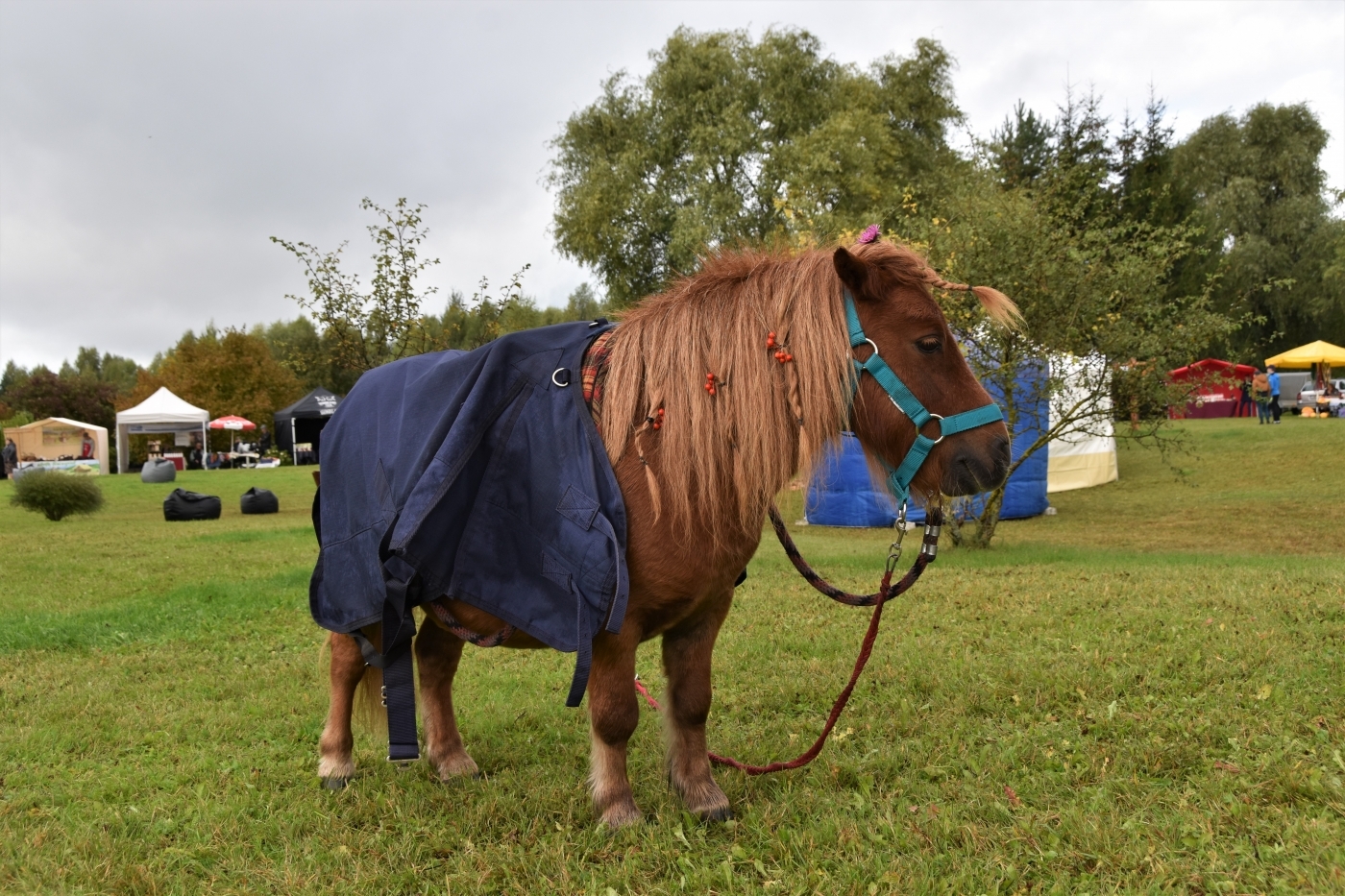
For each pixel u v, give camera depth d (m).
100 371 103.00
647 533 2.92
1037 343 10.20
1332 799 3.10
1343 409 27.72
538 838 3.24
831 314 3.02
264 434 46.31
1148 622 5.77
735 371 3.02
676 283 3.35
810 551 11.25
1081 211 10.79
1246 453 19.09
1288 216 36.69
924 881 2.72
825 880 2.79
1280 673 4.46
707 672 3.29
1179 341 10.23
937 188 13.19
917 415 2.97
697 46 26.38
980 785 3.49
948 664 5.12
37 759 4.23
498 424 3.09
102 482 29.62
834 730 4.26
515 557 3.00
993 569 8.98
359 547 3.38
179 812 3.58
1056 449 17.91
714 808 3.30
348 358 11.06
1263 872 2.67
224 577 9.77
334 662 3.88
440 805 3.58
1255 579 7.32
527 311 12.24
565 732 4.47
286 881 2.94
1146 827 2.98
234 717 4.78
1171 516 14.26
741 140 24.73
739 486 2.96
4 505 22.06
